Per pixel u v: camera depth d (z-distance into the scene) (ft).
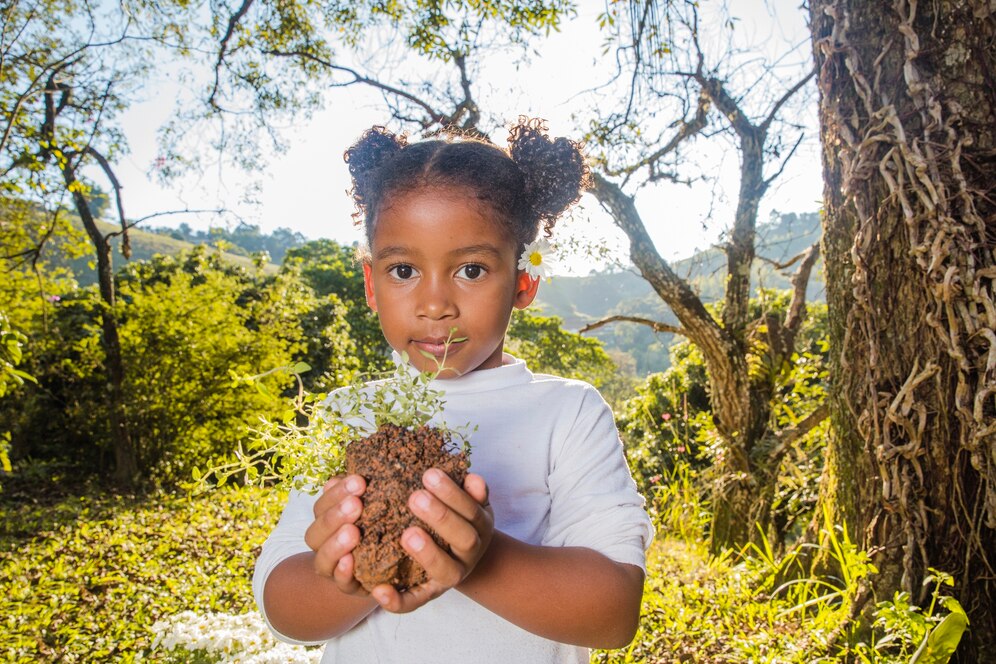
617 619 3.03
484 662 3.48
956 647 6.57
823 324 23.35
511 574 2.91
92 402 30.27
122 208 27.50
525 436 3.78
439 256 3.43
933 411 7.13
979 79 7.02
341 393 3.20
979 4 6.97
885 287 7.47
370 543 2.39
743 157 17.85
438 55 20.01
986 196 6.88
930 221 6.91
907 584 7.36
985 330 6.66
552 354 55.77
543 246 3.90
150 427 29.40
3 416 29.58
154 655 9.87
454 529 2.35
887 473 7.41
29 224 25.57
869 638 7.66
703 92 17.40
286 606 3.26
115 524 19.80
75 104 22.93
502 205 3.57
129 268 46.73
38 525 20.49
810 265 18.47
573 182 4.26
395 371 2.98
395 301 3.54
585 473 3.68
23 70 21.16
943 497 7.15
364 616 3.35
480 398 3.86
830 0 7.84
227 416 29.96
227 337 30.40
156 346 29.78
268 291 37.70
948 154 6.97
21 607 13.04
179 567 15.47
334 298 49.01
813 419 16.39
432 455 2.57
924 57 7.20
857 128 7.68
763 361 17.66
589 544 3.34
